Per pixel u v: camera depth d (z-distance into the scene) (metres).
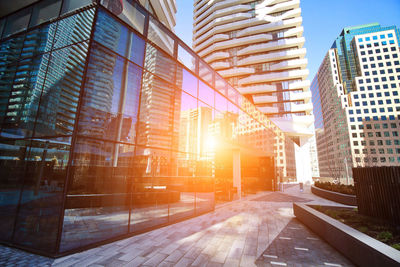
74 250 4.53
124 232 5.86
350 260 4.29
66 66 5.61
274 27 61.97
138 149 6.98
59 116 5.31
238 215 9.24
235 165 17.14
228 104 13.91
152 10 25.83
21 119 5.98
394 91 75.44
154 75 7.82
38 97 5.87
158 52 8.11
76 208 5.49
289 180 40.38
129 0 6.95
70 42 5.74
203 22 77.12
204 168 10.55
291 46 59.75
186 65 10.01
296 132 52.78
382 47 81.00
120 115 6.31
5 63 6.88
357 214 7.46
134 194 7.12
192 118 9.95
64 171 4.85
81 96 5.14
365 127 75.56
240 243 5.43
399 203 5.71
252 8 67.88
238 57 65.81
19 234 4.93
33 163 5.37
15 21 7.18
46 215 4.81
